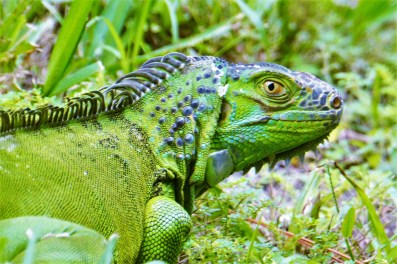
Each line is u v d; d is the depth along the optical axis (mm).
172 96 8266
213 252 8414
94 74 12070
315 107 8438
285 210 10703
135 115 8125
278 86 8406
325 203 11117
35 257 6375
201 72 8398
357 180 12172
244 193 9695
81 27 11055
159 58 8367
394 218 11336
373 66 18047
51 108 7523
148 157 8016
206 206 9508
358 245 9992
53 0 13367
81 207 7227
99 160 7602
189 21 16203
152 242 7754
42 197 7031
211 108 8305
